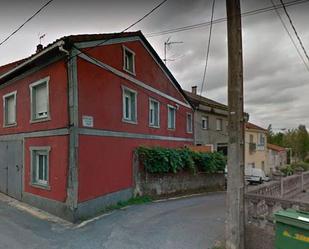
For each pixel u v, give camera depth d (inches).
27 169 400.8
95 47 384.2
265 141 1425.9
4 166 466.0
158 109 604.1
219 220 322.7
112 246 234.4
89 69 365.1
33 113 397.7
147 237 257.6
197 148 730.8
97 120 373.4
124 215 347.6
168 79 676.7
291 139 2374.5
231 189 214.8
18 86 438.0
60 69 348.2
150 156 485.1
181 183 575.5
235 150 214.4
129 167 451.5
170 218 331.9
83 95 348.2
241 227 212.1
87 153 346.6
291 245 160.4
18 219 313.4
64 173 331.3
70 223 307.6
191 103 825.5
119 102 438.6
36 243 239.0
